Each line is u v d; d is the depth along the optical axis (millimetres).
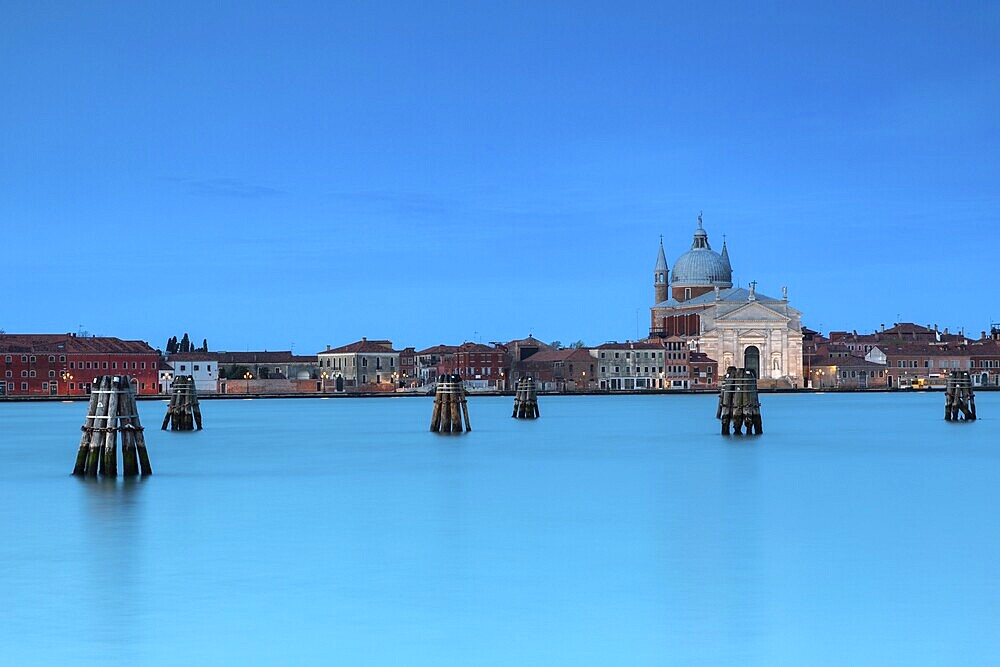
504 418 198750
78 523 68812
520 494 83562
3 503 76562
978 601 49812
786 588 52031
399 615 47500
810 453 120562
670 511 74750
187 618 47062
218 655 42562
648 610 48250
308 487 87500
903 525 68938
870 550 60625
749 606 48969
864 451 123312
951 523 69812
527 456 116375
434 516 72375
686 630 45469
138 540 63344
